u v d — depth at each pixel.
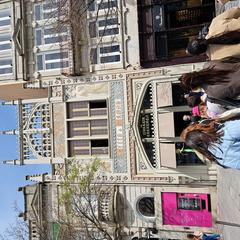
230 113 5.87
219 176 18.69
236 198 13.56
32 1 23.02
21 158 23.09
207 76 6.44
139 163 21.19
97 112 21.94
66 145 22.22
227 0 10.14
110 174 21.70
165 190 20.97
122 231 21.80
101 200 21.73
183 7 21.44
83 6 20.92
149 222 21.36
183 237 20.80
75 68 21.94
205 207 20.39
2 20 23.73
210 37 7.23
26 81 23.05
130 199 21.62
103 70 21.91
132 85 21.22
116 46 21.81
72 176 21.55
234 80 6.19
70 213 21.42
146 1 21.42
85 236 21.38
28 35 23.09
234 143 5.38
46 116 22.75
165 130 20.55
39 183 23.00
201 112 7.82
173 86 20.78
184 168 20.59
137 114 21.00
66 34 21.84
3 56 23.62
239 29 6.99
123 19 21.62
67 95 22.33
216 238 16.58
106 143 22.31
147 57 21.47
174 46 21.38
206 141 5.89
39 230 22.62
